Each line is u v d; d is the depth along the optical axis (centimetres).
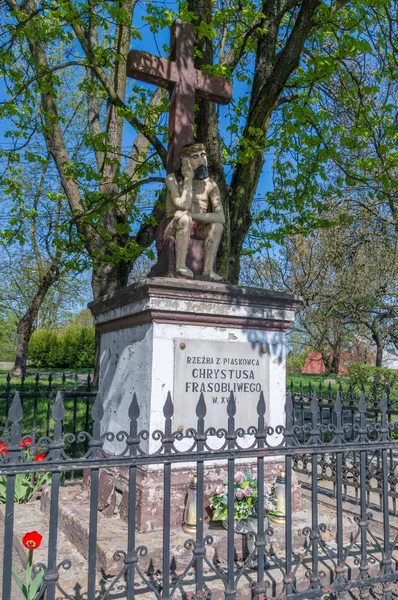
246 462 432
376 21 728
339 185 805
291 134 755
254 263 1741
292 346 2259
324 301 1616
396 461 718
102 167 880
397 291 1556
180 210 454
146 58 502
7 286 2305
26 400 1172
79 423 958
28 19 651
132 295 428
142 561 332
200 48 698
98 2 692
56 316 3144
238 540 362
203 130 687
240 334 446
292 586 287
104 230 844
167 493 255
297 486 441
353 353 1975
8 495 219
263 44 788
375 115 778
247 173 752
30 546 302
